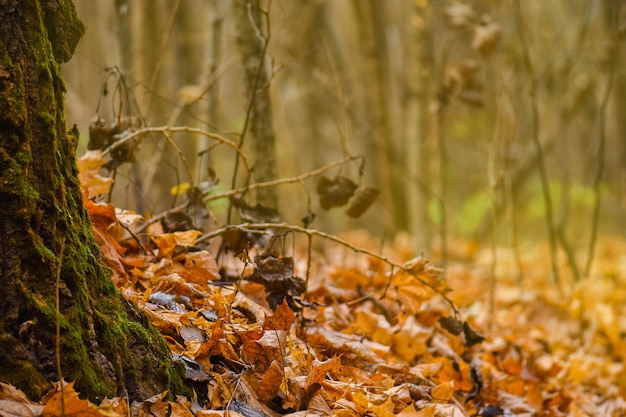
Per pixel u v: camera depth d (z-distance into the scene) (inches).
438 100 287.6
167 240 144.7
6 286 93.4
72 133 108.0
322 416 116.9
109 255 126.6
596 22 509.4
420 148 388.5
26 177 95.6
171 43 321.7
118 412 96.1
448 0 289.3
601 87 526.6
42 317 94.9
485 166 813.9
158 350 108.0
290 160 485.4
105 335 101.3
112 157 156.6
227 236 166.9
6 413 86.2
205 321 125.3
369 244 451.8
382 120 505.4
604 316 267.7
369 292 188.2
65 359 95.4
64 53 106.3
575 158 685.3
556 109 431.8
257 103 202.4
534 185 650.8
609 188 636.7
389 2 523.5
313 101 561.6
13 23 96.4
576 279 327.3
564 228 352.5
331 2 546.0
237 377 116.3
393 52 513.3
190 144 286.5
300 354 131.3
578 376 208.7
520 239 652.1
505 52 356.5
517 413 160.7
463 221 652.1
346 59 535.5
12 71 95.2
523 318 260.1
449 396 141.3
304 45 473.7
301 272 213.3
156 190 257.4
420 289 158.6
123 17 274.4
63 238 99.5
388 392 135.5
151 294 129.1
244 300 143.9
